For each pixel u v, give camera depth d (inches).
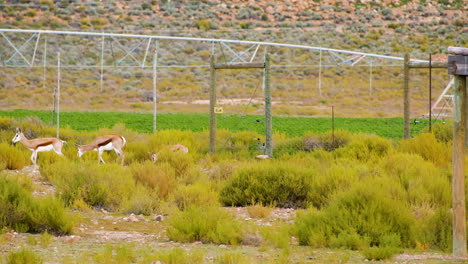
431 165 2674.7
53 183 2655.0
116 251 1567.4
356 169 2662.4
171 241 1769.2
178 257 1427.2
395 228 1736.0
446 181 2250.2
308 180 2431.1
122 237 1818.4
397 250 1577.3
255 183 2416.3
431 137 3302.2
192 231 1777.8
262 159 3400.6
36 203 1903.3
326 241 1690.5
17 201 1911.9
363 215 1759.4
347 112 7623.0
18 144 3654.0
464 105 1472.7
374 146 3486.7
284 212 2268.7
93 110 7632.9
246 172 2490.2
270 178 2444.6
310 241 1705.2
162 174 2539.4
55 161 3176.7
